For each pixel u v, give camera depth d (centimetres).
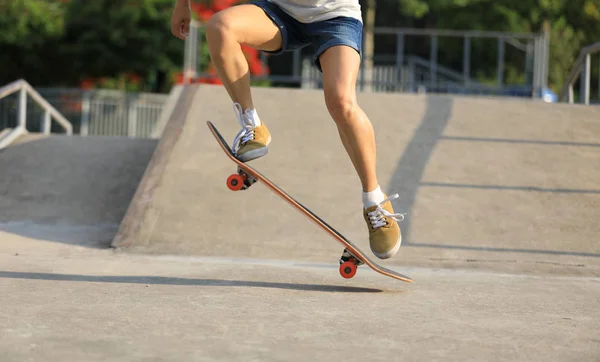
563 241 1416
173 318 750
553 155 1756
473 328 755
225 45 897
